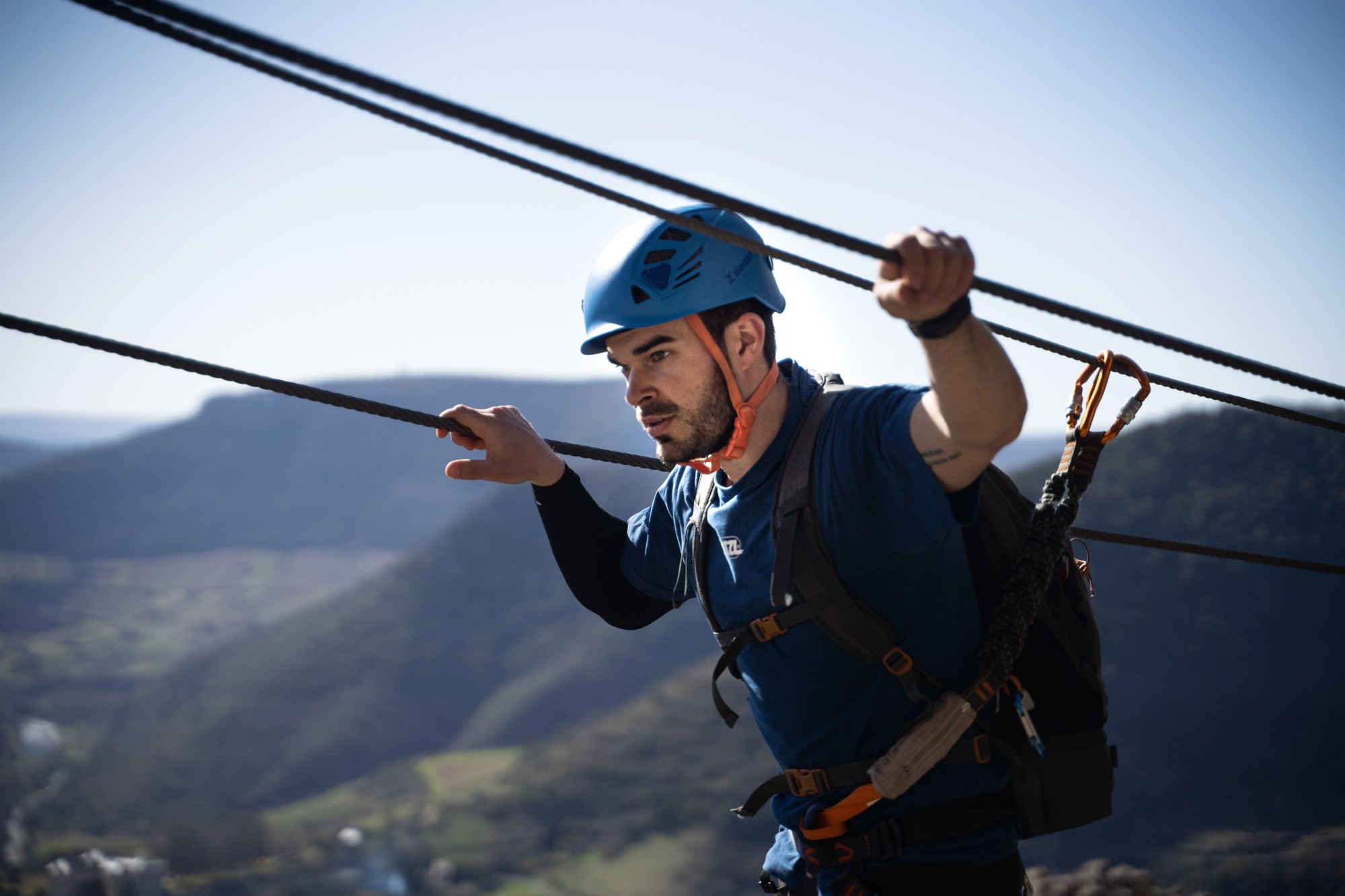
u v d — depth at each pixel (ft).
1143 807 266.36
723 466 5.88
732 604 5.99
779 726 5.83
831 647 5.51
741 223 5.86
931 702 5.39
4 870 363.97
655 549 6.97
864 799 5.50
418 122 5.32
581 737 388.98
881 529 5.19
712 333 5.59
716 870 284.20
